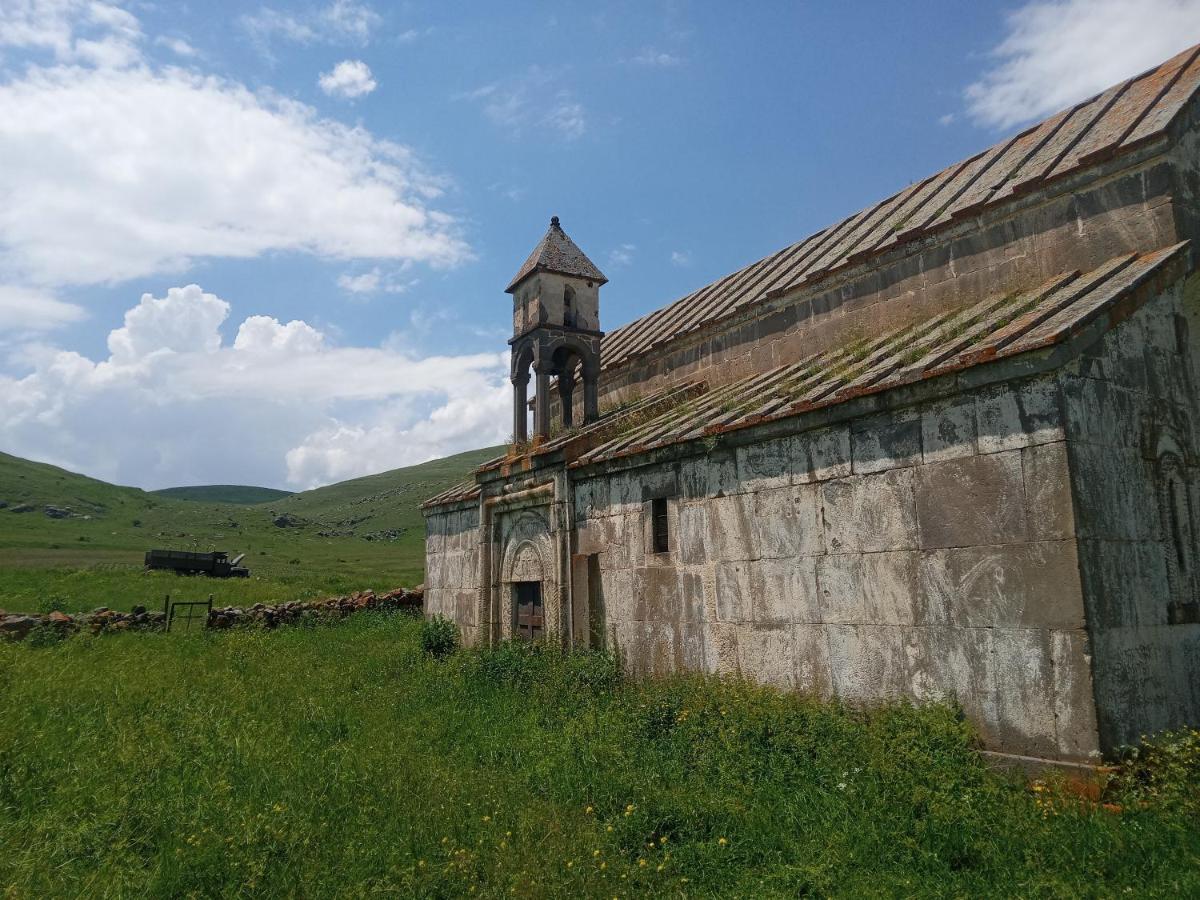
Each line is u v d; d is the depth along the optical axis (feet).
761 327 45.57
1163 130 27.53
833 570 26.25
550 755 24.56
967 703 22.13
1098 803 18.24
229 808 19.29
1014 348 21.31
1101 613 20.25
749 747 23.48
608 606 36.73
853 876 16.33
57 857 16.78
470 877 16.62
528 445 48.03
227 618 61.98
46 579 95.81
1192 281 26.63
